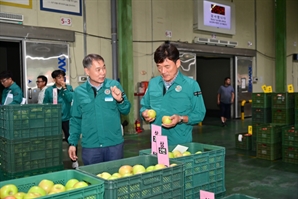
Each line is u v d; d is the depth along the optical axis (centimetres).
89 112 266
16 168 385
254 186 412
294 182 428
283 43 1293
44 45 728
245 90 1210
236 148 654
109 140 271
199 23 1017
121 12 838
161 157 187
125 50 841
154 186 161
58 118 421
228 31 1108
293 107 591
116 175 177
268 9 1298
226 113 981
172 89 253
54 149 418
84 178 162
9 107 378
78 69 792
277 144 558
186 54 1007
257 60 1259
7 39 678
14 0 684
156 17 935
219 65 1295
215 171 212
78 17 787
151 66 930
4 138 392
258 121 618
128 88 843
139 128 877
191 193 198
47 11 734
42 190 156
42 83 586
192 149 243
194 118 248
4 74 494
